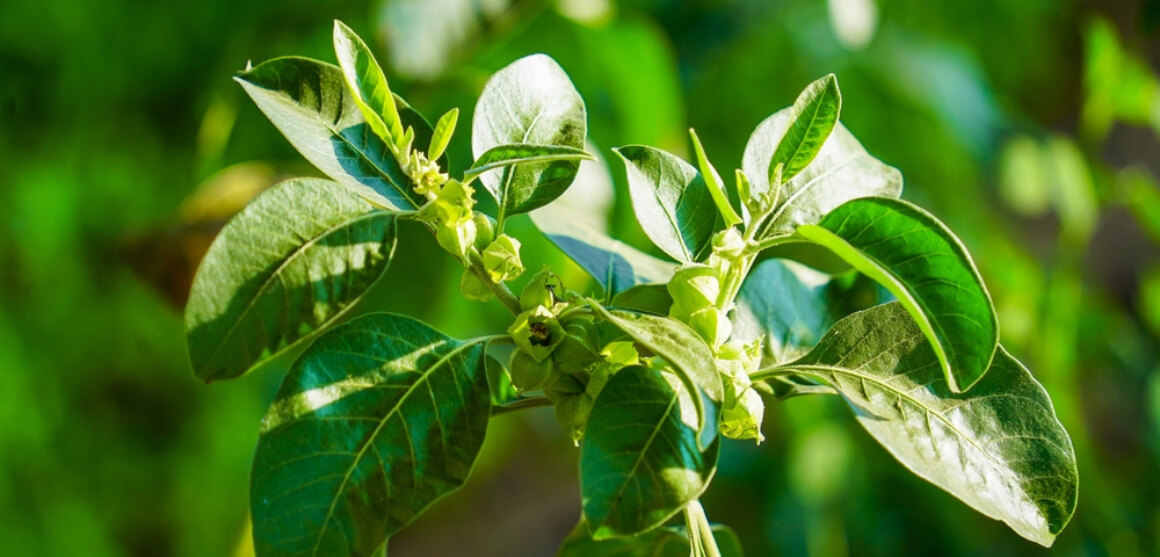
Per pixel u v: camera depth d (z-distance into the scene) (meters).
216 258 0.60
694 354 0.60
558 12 1.29
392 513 0.62
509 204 0.65
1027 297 1.55
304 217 0.62
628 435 0.60
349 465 0.62
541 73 0.66
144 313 1.46
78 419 1.47
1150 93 1.42
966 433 0.63
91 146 1.45
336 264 0.62
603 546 0.75
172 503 1.51
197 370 0.60
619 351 0.63
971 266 0.60
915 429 0.64
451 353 0.63
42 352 1.43
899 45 1.55
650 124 1.34
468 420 0.63
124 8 1.38
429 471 0.62
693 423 0.60
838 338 0.65
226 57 1.37
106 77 1.42
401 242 1.24
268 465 0.61
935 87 1.50
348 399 0.62
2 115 1.41
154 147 1.45
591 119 1.37
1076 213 1.49
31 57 1.40
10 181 1.42
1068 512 0.63
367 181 0.63
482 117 0.65
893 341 0.65
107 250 1.45
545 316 0.62
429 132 0.65
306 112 0.64
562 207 0.75
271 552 0.61
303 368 0.62
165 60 1.41
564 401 0.63
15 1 1.35
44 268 1.44
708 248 0.66
